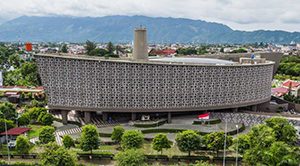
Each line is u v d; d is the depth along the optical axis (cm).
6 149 9169
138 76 11794
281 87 19038
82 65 11750
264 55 17525
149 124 11231
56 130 11344
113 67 11675
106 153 8694
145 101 11988
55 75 11994
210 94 12494
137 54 13512
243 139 8344
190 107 12331
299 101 15675
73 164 7088
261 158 7094
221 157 8456
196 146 8394
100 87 11850
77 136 10475
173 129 10950
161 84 11944
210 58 16875
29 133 10881
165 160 8469
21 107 14838
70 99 12094
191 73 12094
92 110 12012
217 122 11919
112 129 11006
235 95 12938
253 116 12200
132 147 8425
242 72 12888
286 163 6494
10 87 18225
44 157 7075
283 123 9112
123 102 11956
